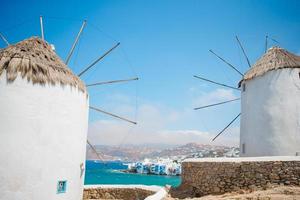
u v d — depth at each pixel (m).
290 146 14.62
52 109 10.77
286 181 11.08
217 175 12.59
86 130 12.62
